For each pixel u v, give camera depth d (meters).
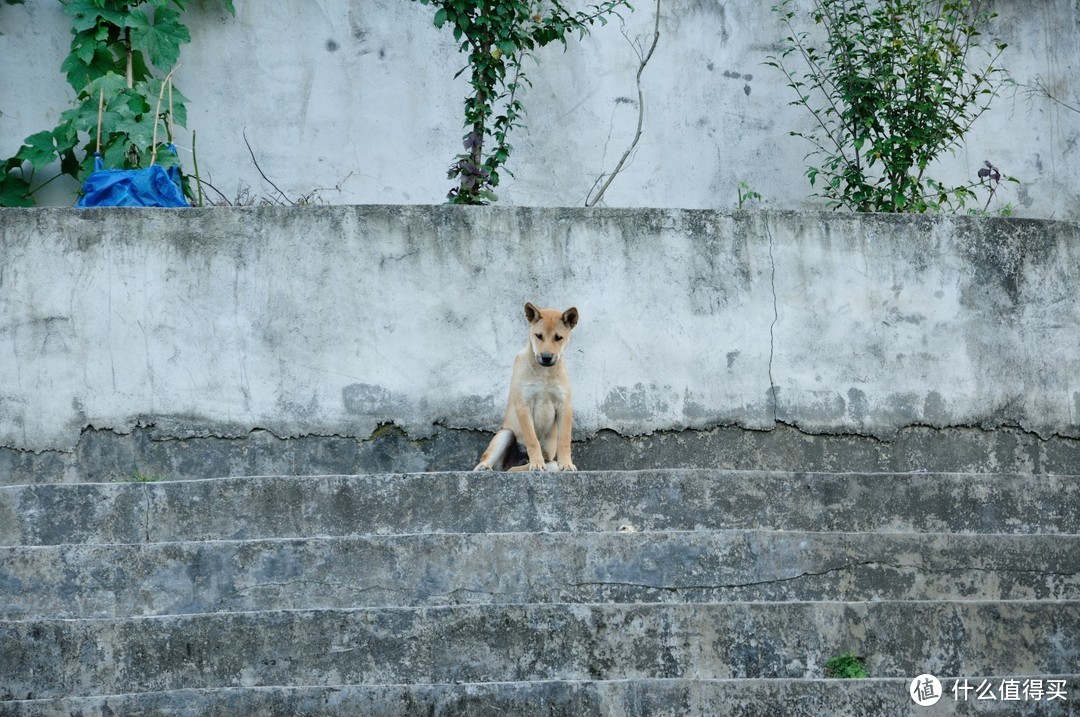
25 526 7.88
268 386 9.60
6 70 11.09
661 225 10.05
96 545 7.30
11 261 9.49
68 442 9.37
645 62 11.55
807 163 11.68
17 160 10.79
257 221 9.74
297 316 9.70
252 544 7.36
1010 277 10.30
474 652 6.82
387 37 11.46
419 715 6.30
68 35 11.18
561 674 6.83
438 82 11.46
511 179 11.37
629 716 6.34
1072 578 7.64
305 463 9.56
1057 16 12.02
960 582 7.57
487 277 9.89
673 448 9.86
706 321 10.00
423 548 7.40
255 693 6.28
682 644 6.90
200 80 11.22
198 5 11.28
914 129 11.20
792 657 6.92
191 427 9.50
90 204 10.12
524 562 7.40
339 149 11.30
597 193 11.46
